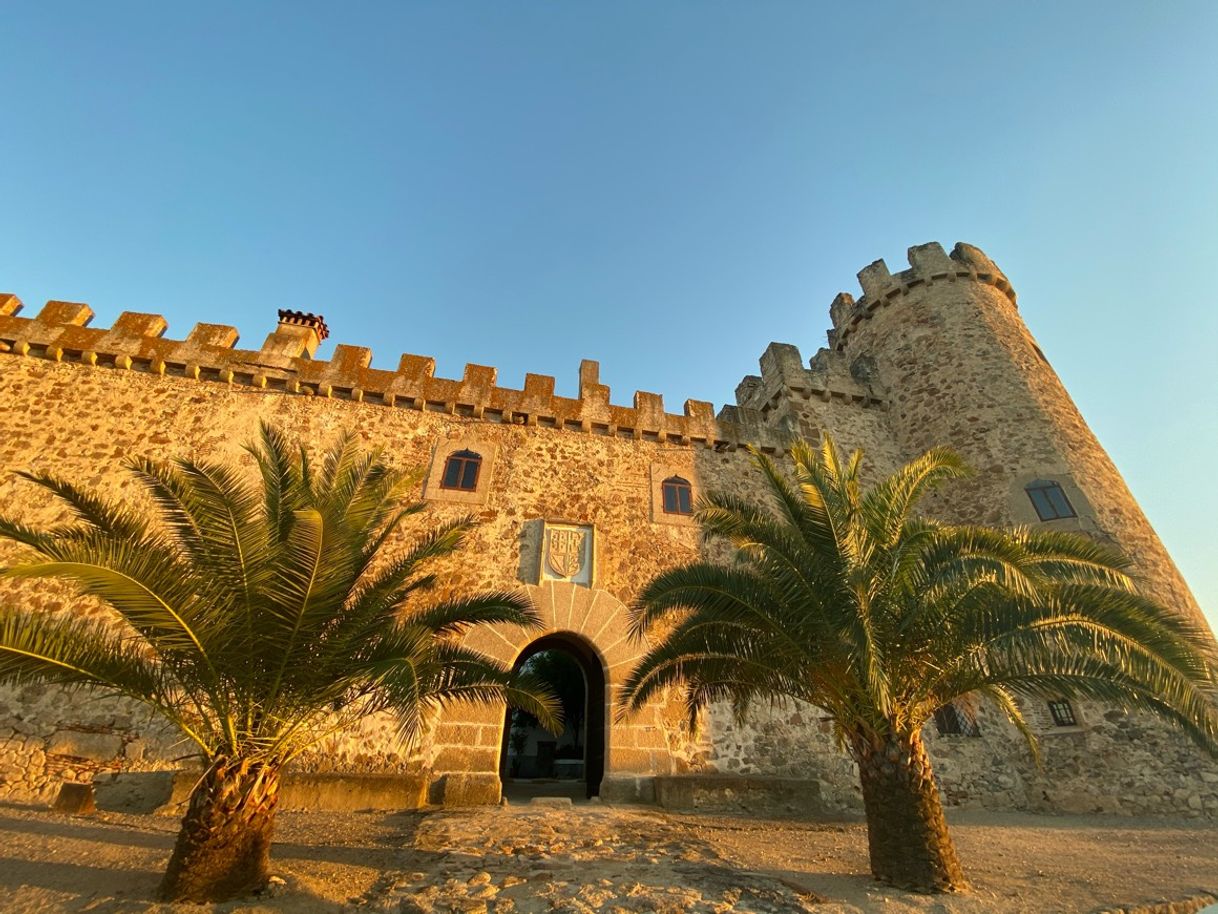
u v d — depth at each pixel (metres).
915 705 6.97
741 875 6.35
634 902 5.49
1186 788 10.78
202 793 5.77
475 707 10.77
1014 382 15.98
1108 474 14.72
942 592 6.91
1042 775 11.90
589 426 14.72
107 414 12.45
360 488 7.29
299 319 16.28
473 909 5.35
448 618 7.41
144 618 5.44
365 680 6.34
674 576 7.48
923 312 18.44
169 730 9.83
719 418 16.30
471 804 9.64
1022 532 7.54
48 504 11.26
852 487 8.26
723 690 8.45
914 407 17.14
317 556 5.79
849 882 6.39
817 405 17.52
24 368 12.67
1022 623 6.67
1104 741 11.55
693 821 9.19
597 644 11.86
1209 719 5.73
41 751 9.40
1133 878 6.62
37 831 7.21
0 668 5.22
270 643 6.02
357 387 13.84
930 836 6.32
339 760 10.05
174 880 5.46
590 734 12.93
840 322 21.47
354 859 6.65
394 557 11.95
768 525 7.40
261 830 5.88
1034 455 14.65
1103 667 6.60
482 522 12.74
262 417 13.09
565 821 8.43
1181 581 13.10
